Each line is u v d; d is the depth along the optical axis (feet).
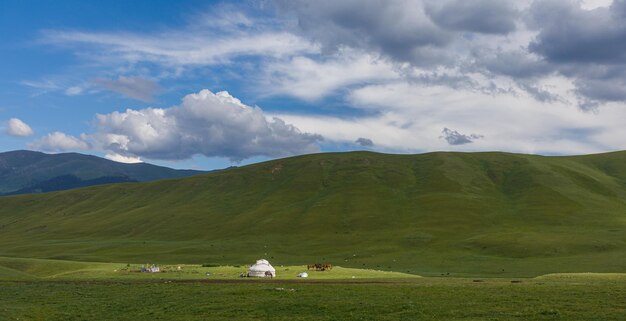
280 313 153.89
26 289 228.43
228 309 162.30
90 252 608.19
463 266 432.25
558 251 462.60
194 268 340.39
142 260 533.96
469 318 135.64
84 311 169.17
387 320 137.80
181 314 157.89
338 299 173.78
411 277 279.28
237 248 589.32
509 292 180.86
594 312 137.08
